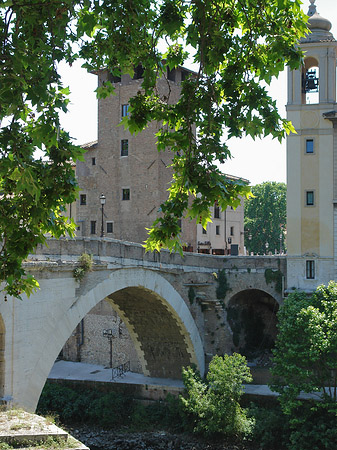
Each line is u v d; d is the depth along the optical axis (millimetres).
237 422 32094
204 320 42344
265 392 35906
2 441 13164
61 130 10461
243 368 33125
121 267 31281
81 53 11578
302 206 41625
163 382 39750
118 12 10312
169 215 10797
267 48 10344
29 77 9297
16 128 9562
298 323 30781
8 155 9961
